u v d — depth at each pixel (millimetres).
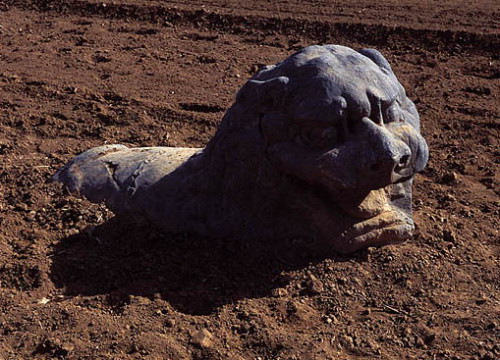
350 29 14383
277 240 7062
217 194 7207
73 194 8109
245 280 6867
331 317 6410
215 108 11172
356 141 6211
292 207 6867
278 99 6391
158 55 13438
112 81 12219
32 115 10727
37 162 9188
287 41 14227
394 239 7145
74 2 16062
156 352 5949
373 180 6234
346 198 6684
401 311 6508
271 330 6191
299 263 6969
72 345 6027
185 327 6223
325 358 5891
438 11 15273
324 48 6684
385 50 13781
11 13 15852
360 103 6203
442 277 6898
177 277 6957
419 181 9008
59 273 6984
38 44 14031
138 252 7273
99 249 7336
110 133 10398
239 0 16141
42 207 8039
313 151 6316
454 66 12969
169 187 7488
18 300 6633
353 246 6945
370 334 6191
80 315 6355
